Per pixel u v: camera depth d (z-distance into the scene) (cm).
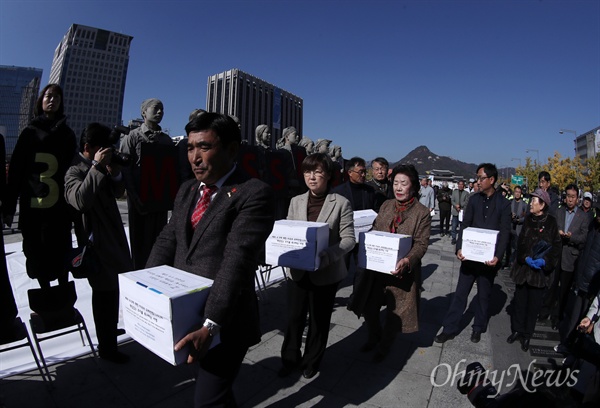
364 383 301
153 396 269
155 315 148
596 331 251
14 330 238
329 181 323
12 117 4475
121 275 167
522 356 363
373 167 557
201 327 151
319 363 304
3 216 284
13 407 251
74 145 315
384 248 309
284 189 573
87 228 293
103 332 307
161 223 399
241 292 171
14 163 287
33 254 292
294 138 654
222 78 3359
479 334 390
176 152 397
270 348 355
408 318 324
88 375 294
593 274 344
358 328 416
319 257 271
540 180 666
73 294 306
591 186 3070
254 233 165
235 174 182
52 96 296
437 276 663
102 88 8181
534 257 362
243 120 3366
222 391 174
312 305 298
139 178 363
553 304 472
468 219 411
